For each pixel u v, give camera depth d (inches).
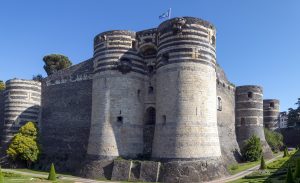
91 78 2444.6
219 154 1931.6
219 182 1708.9
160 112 1931.6
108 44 2130.9
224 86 2632.9
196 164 1784.0
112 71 2089.1
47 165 2456.9
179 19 1925.4
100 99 2090.3
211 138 1876.2
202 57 1915.6
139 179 1831.9
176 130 1830.7
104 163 1966.0
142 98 2133.4
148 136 2078.0
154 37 2132.1
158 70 1995.6
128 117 2047.2
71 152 2416.3
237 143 2714.1
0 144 2849.4
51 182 1695.4
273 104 3644.2
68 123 2502.5
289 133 4025.6
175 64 1897.1
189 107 1844.2
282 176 1454.2
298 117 4124.0
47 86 2726.4
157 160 1867.6
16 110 2642.7
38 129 2600.9
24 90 2674.7
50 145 2561.5
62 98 2596.0
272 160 2484.0
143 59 2185.0
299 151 2429.9
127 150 2010.3
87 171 1993.1
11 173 1952.5
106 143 2000.5
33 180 1732.3
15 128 2623.0
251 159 2522.1
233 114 2773.1
